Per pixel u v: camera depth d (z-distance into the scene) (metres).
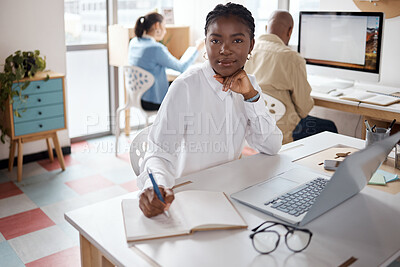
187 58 3.87
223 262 0.98
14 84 3.06
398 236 1.12
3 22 3.28
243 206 1.25
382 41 2.87
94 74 4.32
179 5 4.74
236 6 1.35
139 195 1.25
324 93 3.10
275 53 2.77
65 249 2.35
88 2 4.11
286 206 1.22
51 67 3.59
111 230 1.12
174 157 1.45
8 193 3.04
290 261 0.99
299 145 1.83
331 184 1.08
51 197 2.99
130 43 3.81
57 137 3.40
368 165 1.16
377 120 2.93
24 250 2.33
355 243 1.07
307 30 3.30
